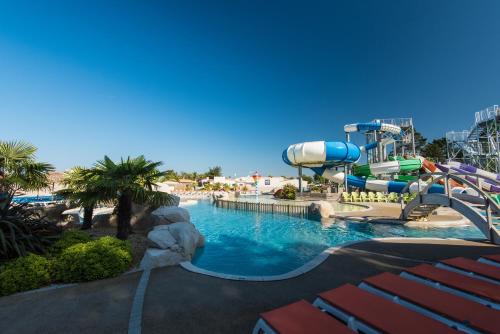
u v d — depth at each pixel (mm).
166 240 7324
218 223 18406
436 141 68875
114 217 12414
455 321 2576
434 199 12367
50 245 6855
